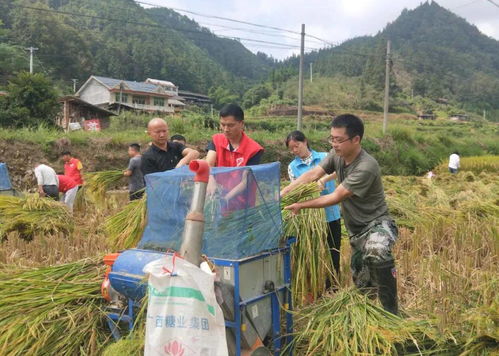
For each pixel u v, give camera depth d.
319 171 4.15
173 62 102.88
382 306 3.74
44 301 3.78
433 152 32.00
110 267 3.56
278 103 77.94
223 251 3.15
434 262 4.93
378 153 29.31
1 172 10.02
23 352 3.47
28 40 71.00
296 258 4.22
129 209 5.00
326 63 125.81
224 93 96.19
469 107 114.44
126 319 3.53
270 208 3.38
